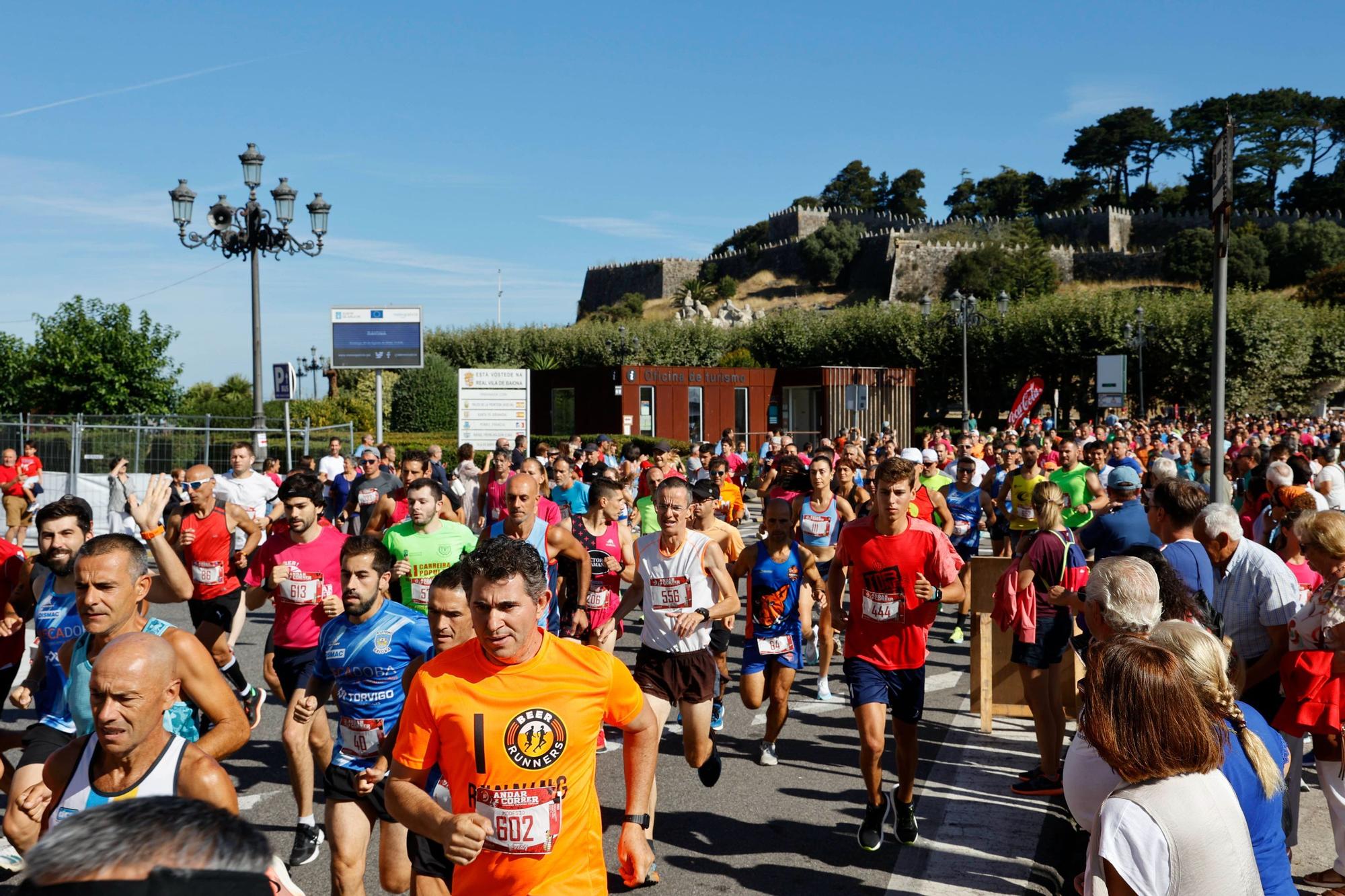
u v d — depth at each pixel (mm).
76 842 1347
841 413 36250
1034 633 6000
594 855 3008
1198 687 2621
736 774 6633
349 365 23953
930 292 91188
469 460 15312
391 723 4266
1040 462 13906
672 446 29844
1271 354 44812
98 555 3721
